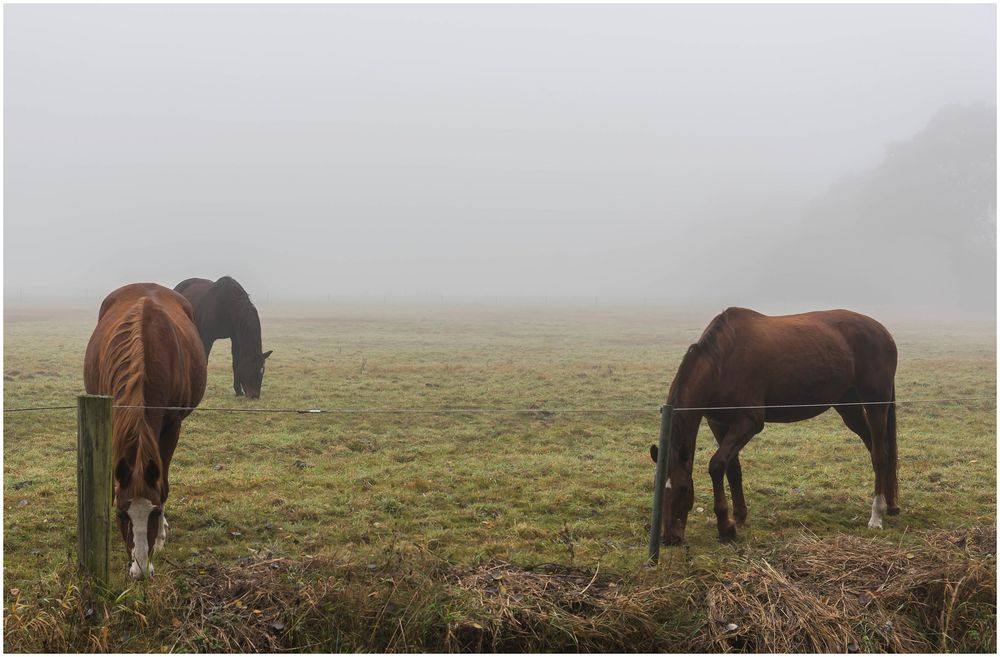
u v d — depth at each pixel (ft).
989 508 24.38
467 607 14.10
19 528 20.33
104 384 17.44
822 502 25.14
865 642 13.74
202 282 47.75
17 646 13.07
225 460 29.17
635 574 15.75
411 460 30.27
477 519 22.89
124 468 14.87
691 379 20.77
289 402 43.47
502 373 58.29
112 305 22.34
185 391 19.66
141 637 13.55
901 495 25.93
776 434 35.83
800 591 14.79
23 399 41.27
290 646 13.58
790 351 21.97
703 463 30.25
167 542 19.76
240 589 14.57
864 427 24.66
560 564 16.53
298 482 26.27
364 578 15.20
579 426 36.94
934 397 47.57
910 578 15.37
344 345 85.51
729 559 16.35
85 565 14.24
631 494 25.61
